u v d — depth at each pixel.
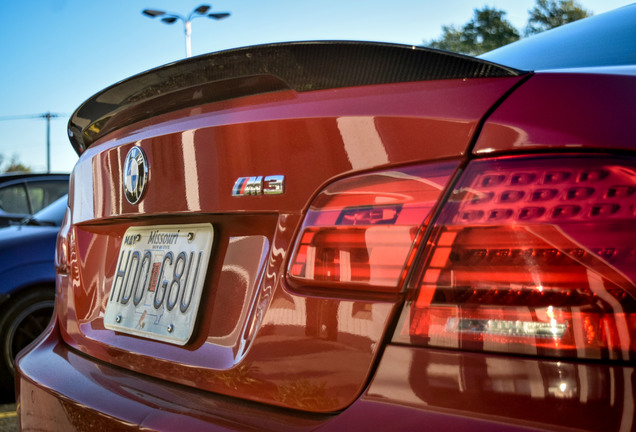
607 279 0.93
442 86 1.12
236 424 1.20
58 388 1.59
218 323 1.39
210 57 1.36
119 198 1.67
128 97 1.65
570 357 0.93
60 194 5.79
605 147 0.97
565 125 1.00
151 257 1.63
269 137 1.27
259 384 1.23
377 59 1.17
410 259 1.05
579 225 0.95
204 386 1.35
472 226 1.01
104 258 1.83
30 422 1.70
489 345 0.98
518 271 0.97
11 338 3.87
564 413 0.92
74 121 1.95
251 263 1.35
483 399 0.96
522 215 0.98
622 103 1.01
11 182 5.59
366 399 1.06
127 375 1.53
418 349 1.03
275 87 1.36
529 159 1.00
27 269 3.94
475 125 1.04
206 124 1.41
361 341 1.08
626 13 1.97
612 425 0.90
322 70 1.24
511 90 1.06
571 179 0.97
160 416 1.30
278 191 1.25
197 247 1.47
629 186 0.94
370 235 1.10
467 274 1.01
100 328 1.75
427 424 0.98
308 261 1.18
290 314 1.19
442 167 1.05
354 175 1.14
